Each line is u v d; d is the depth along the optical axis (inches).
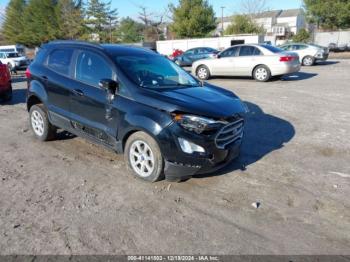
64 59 215.0
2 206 152.9
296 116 310.7
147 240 129.3
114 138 182.7
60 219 142.6
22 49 1122.7
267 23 2997.0
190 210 150.6
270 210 150.7
